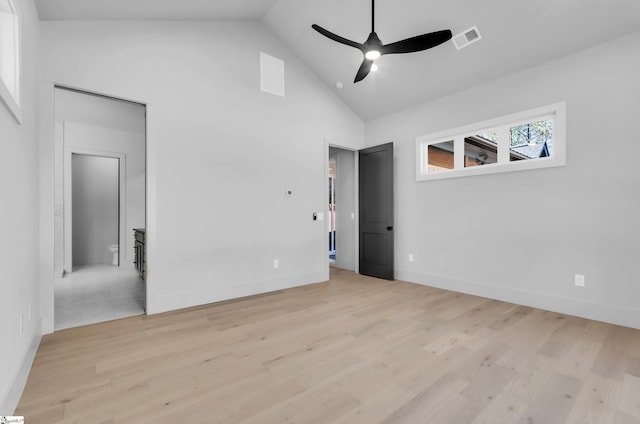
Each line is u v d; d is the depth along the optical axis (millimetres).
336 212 5691
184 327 2668
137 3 2625
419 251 4340
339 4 3324
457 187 3898
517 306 3264
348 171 5422
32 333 2131
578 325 2697
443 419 1470
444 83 3797
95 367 1971
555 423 1443
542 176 3160
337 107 4723
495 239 3535
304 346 2289
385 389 1727
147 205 2994
